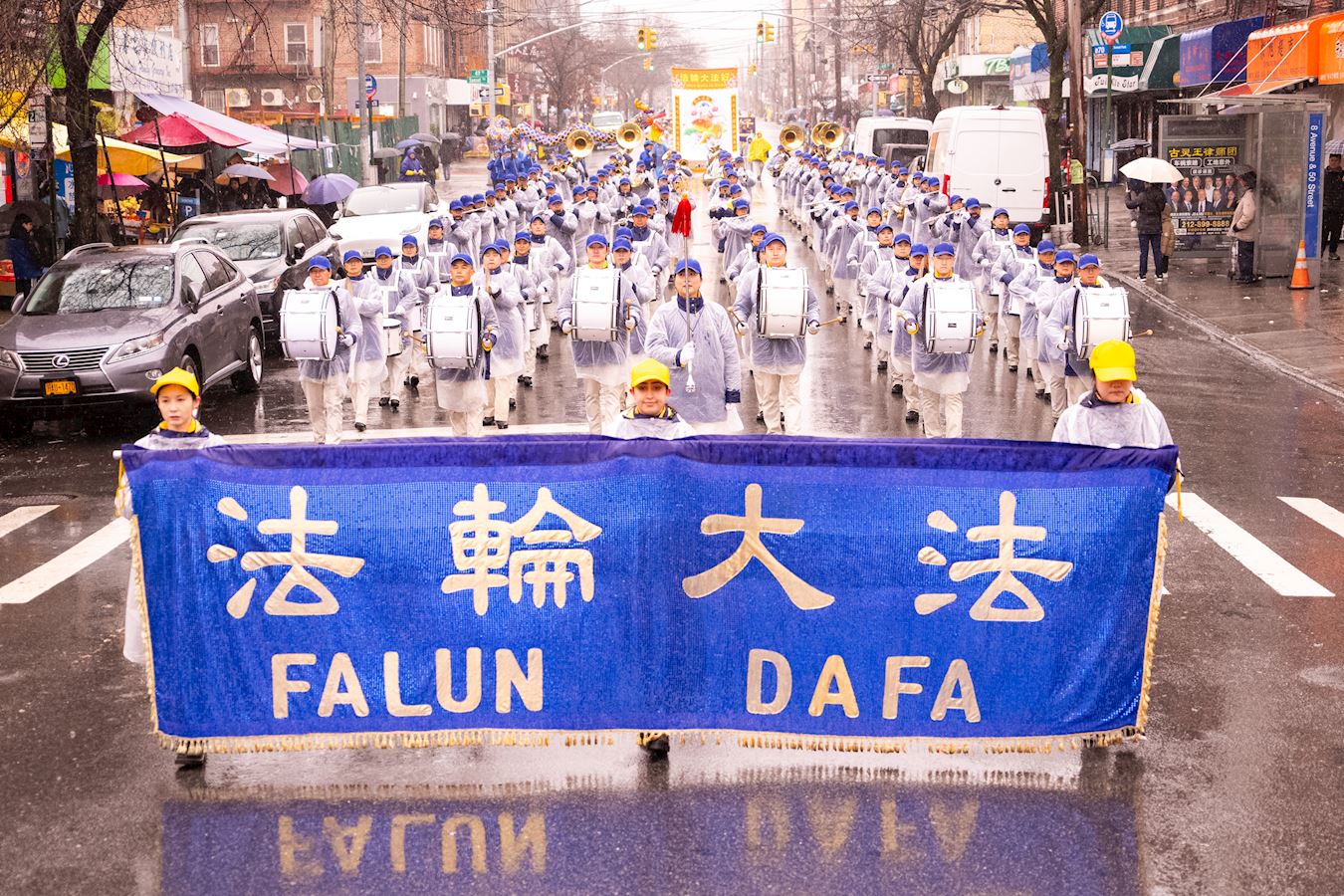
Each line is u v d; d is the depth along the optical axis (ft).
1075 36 111.55
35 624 32.86
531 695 24.11
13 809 22.99
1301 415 55.26
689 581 24.07
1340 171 96.63
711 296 87.71
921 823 22.24
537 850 21.36
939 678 24.22
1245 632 31.30
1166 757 24.80
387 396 59.57
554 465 23.84
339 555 23.81
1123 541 24.08
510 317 51.55
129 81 104.32
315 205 123.75
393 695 24.06
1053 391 53.11
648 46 211.41
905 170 114.83
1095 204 123.65
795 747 24.52
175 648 23.94
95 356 53.31
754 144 239.09
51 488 47.06
